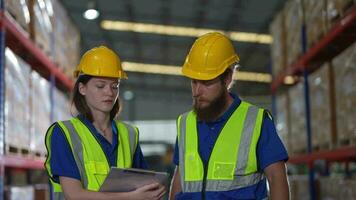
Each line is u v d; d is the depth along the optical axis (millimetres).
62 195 2891
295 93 7125
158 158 16281
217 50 2656
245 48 15016
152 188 2744
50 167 2834
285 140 7711
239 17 12438
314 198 6402
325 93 5691
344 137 5098
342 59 5148
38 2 6191
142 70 19359
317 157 6016
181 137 2773
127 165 3098
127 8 12938
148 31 14758
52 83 7027
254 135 2617
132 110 23203
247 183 2611
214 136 2682
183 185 2697
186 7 12188
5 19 4797
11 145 5031
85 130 2961
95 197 2709
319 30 5754
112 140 3064
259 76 18344
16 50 5969
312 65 6730
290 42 7133
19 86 5340
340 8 4957
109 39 16062
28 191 5879
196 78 2604
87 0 12508
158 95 23016
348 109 4969
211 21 13023
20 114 5352
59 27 7523
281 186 2541
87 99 3020
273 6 11336
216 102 2639
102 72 2965
